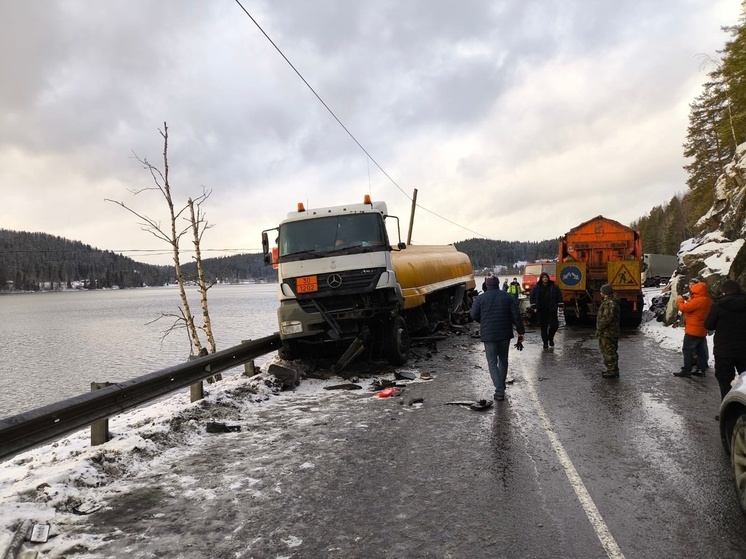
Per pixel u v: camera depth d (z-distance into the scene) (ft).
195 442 19.17
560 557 10.42
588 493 13.50
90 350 119.85
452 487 14.25
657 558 10.26
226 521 12.59
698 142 148.56
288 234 32.99
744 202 51.62
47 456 17.80
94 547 11.42
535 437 18.43
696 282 27.99
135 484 15.11
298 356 34.83
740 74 119.24
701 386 25.85
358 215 32.50
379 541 11.37
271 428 20.85
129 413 24.84
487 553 10.67
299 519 12.59
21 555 10.89
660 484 13.93
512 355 38.19
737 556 10.23
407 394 26.27
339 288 31.27
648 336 46.68
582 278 53.72
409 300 37.68
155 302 411.13
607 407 22.27
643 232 374.63
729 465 15.17
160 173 47.44
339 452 17.60
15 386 81.51
